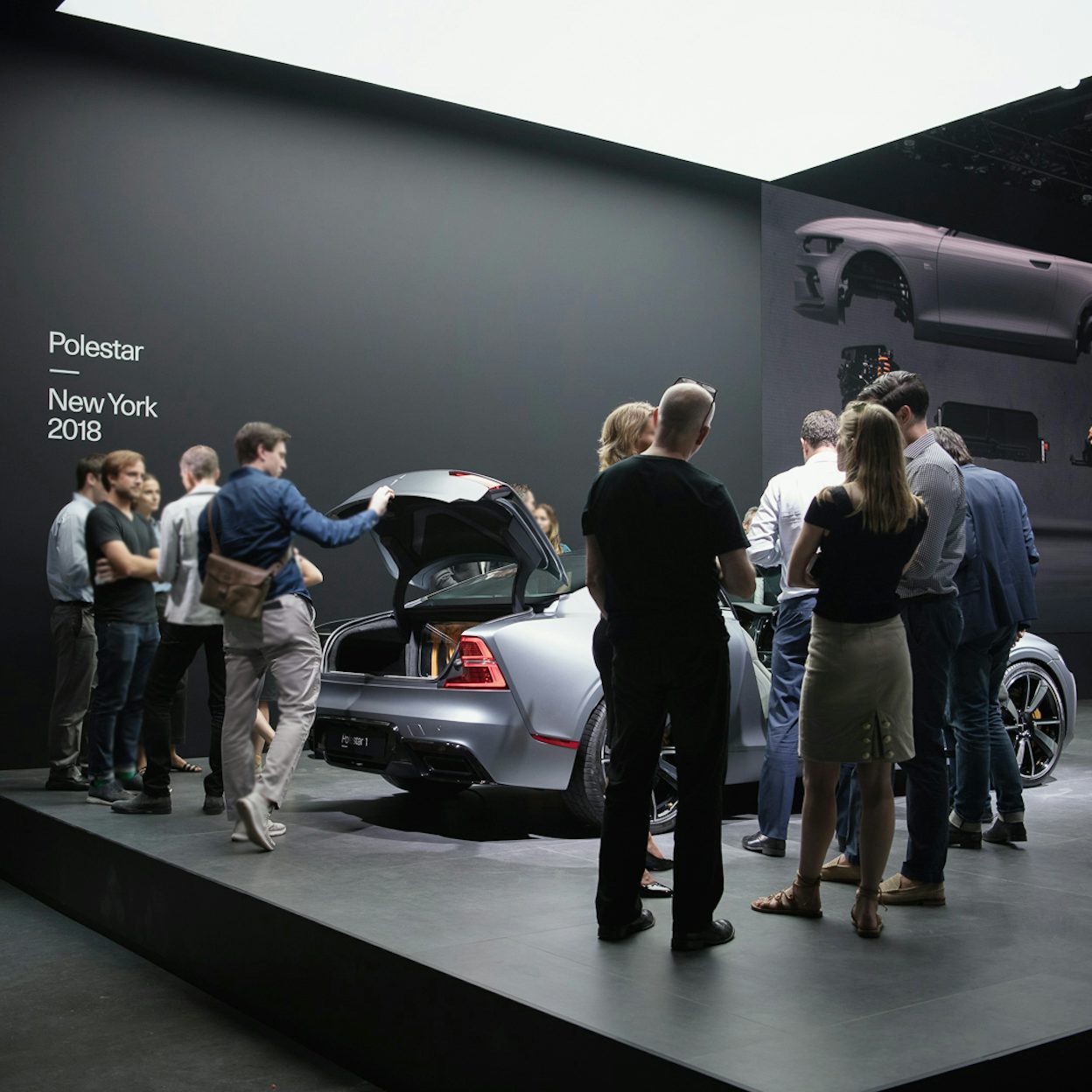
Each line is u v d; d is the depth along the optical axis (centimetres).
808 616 369
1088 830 399
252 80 615
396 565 430
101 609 445
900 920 285
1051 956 254
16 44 552
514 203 701
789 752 366
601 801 389
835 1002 221
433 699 382
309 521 366
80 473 487
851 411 278
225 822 402
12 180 552
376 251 653
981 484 372
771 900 293
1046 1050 201
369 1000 258
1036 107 882
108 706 443
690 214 773
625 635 266
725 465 784
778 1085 181
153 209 587
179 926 333
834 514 271
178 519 406
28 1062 266
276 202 622
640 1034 202
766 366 804
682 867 258
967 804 367
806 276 825
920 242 885
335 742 412
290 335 625
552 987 228
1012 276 938
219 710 419
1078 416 980
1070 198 1002
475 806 450
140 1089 251
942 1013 215
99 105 573
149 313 585
